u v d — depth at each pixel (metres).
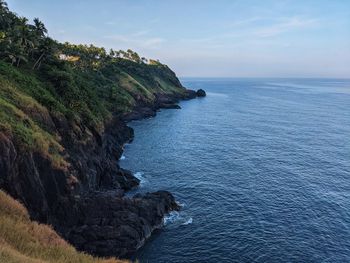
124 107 127.62
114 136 94.81
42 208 41.91
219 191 62.19
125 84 167.88
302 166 77.75
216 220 51.06
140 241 43.94
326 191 62.62
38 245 29.94
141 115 146.38
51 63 83.31
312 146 97.25
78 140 61.91
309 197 59.78
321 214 53.28
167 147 95.31
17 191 39.88
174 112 169.38
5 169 38.88
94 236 42.25
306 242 45.19
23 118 48.56
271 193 61.41
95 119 75.19
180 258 41.56
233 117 153.88
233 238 45.94
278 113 169.62
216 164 78.88
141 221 46.28
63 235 41.97
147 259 41.28
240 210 54.44
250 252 42.78
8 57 71.81
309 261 41.09
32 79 67.88
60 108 62.22
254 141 102.88
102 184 62.59
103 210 46.75
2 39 78.31
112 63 194.00
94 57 184.62
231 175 71.12
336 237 46.59
